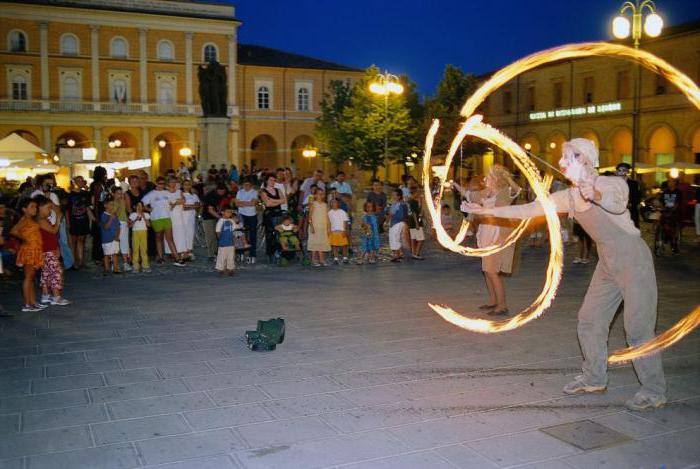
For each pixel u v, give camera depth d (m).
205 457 4.73
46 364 7.06
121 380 6.50
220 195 16.02
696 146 40.28
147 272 14.03
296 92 71.12
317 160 72.81
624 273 5.54
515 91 54.16
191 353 7.48
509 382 6.37
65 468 4.56
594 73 46.22
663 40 40.41
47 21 59.09
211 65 28.00
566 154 5.66
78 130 61.06
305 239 17.81
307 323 8.98
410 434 5.12
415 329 8.59
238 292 11.51
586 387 6.02
